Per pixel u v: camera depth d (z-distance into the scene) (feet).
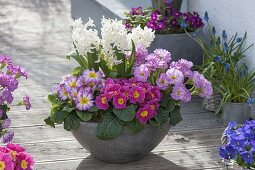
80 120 14.20
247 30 18.22
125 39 14.21
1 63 13.89
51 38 27.53
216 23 20.11
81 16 29.40
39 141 16.25
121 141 14.19
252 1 17.83
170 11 20.68
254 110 17.54
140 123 13.97
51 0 36.45
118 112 13.85
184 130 16.94
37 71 22.59
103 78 14.75
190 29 20.04
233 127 13.12
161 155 15.34
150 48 19.52
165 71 15.01
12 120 17.71
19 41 27.04
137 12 21.02
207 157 15.26
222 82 17.57
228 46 18.58
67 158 15.20
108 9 24.30
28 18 31.60
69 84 14.33
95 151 14.62
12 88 13.30
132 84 14.21
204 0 20.89
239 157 12.32
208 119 17.72
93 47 14.32
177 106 14.75
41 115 18.15
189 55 19.76
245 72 17.52
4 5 34.94
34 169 14.55
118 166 14.70
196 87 14.47
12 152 11.34
